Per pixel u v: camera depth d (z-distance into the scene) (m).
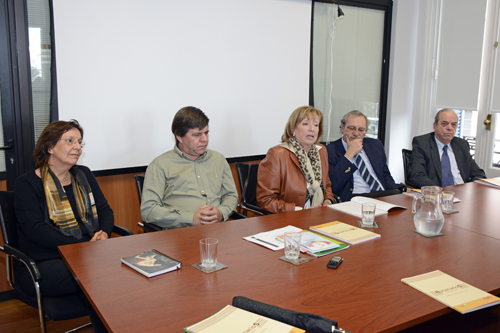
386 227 1.74
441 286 1.15
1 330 2.18
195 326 0.92
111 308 1.04
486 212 1.99
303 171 2.42
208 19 2.95
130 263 1.30
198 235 1.63
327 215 1.92
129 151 2.79
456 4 3.89
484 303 1.05
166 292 1.13
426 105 4.23
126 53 2.69
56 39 2.47
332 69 3.79
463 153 3.15
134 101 2.76
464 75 3.89
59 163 1.87
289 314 0.94
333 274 1.25
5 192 1.80
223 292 1.13
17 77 2.42
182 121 2.21
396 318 0.98
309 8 3.40
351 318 0.98
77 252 1.44
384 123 4.22
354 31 3.87
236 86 3.13
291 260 1.35
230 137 3.16
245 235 1.63
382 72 4.13
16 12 2.37
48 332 2.17
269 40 3.24
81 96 2.59
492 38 3.65
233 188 2.45
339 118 3.93
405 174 3.18
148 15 2.73
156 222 2.17
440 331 1.46
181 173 2.30
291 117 2.48
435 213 1.61
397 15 4.00
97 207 2.09
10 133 2.45
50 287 1.63
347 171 2.67
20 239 1.80
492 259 1.38
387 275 1.24
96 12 2.57
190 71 2.93
